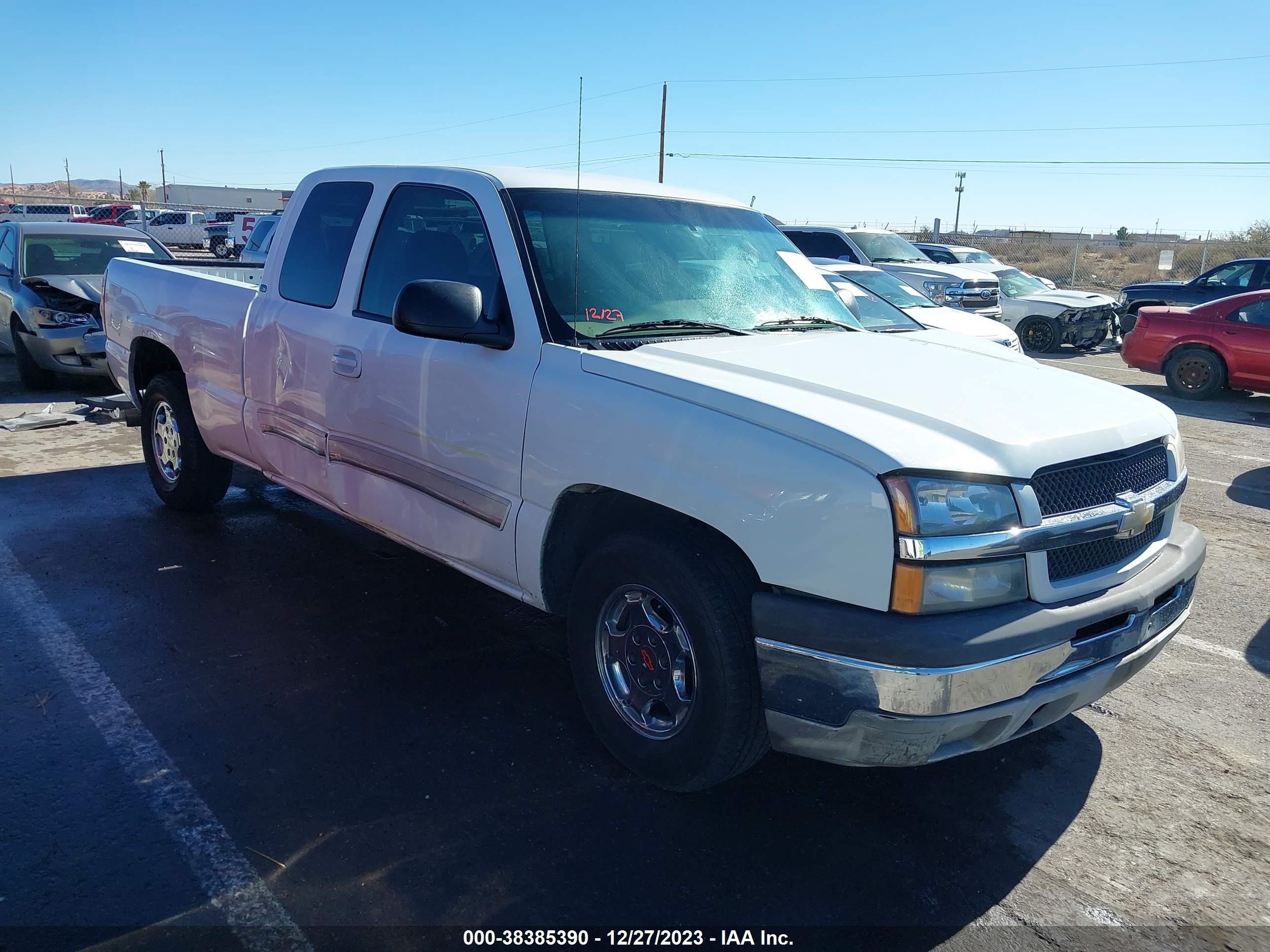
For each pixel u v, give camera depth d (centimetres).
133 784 316
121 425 862
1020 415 289
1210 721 389
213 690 380
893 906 271
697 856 289
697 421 287
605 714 330
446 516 374
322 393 428
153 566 512
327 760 333
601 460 308
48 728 349
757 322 387
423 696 381
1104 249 5150
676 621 301
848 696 259
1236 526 672
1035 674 263
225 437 518
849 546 257
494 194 369
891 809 319
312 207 459
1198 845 306
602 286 359
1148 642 305
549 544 340
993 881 284
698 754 298
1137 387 1378
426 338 374
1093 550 287
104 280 647
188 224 3894
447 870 278
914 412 280
